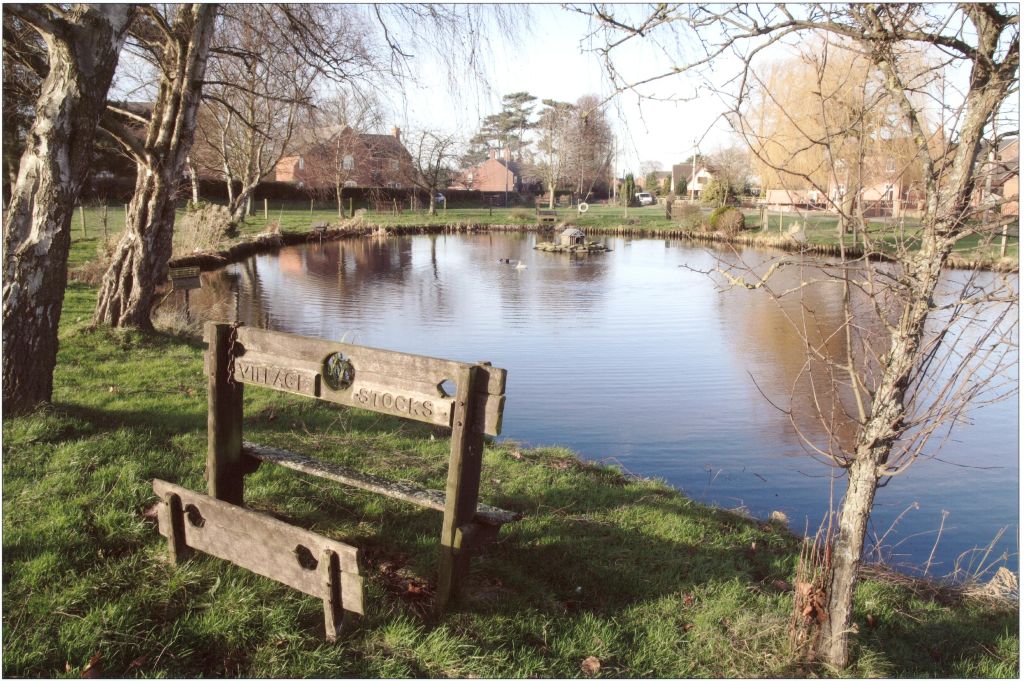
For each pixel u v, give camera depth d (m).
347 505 4.96
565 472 6.72
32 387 5.72
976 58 3.00
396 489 3.88
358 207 61.06
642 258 36.56
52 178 5.62
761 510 7.18
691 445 9.24
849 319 3.53
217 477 4.34
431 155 56.94
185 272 14.37
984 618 4.82
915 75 3.27
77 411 6.11
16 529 3.94
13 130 14.05
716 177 50.69
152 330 10.79
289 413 7.31
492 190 82.12
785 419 10.33
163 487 3.82
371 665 3.24
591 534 5.09
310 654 3.25
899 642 4.25
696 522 5.73
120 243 10.64
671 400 11.38
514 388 12.09
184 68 10.13
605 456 8.74
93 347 9.50
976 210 3.14
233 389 4.35
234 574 3.78
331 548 3.22
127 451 5.29
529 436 9.48
